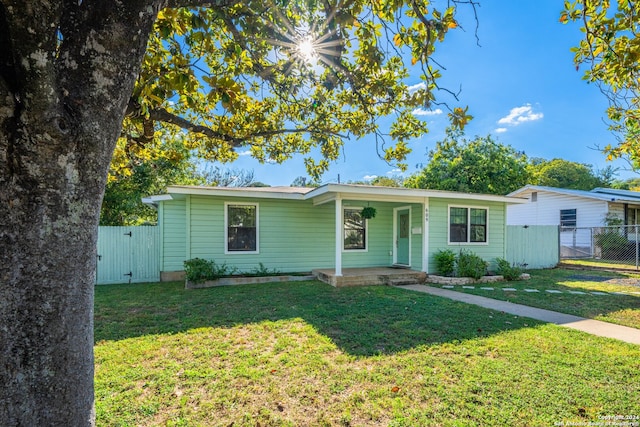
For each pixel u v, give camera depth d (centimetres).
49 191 118
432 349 384
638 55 310
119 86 131
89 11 123
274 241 1019
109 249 955
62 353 125
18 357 116
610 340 415
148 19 136
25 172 112
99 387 295
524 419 249
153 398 279
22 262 115
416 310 564
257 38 310
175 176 1532
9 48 105
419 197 970
